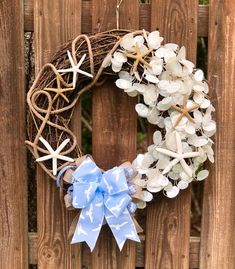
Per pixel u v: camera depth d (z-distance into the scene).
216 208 1.07
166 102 0.99
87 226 1.00
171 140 1.00
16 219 1.06
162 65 0.99
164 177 1.02
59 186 1.01
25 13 1.02
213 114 1.04
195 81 1.00
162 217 1.08
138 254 1.10
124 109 1.04
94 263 1.09
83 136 1.61
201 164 1.10
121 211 0.99
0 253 1.07
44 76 1.00
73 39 1.01
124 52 0.99
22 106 1.03
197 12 1.02
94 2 1.01
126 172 1.01
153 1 1.01
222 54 1.03
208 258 1.09
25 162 1.05
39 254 1.08
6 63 1.02
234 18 1.02
